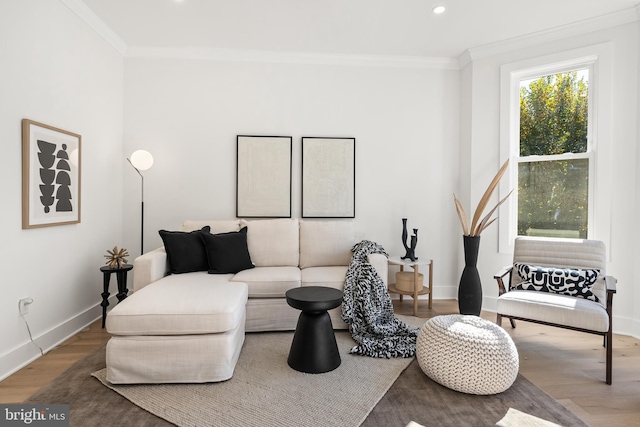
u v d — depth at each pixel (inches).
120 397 73.0
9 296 85.3
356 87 152.9
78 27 111.9
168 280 105.0
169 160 145.1
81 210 114.7
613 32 117.6
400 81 154.3
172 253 117.6
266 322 110.5
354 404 70.7
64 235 106.6
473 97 145.5
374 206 154.5
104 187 129.2
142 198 143.6
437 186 155.9
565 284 97.9
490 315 134.4
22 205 89.0
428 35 133.2
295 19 121.2
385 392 75.7
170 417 65.9
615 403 72.9
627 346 103.4
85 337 107.6
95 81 122.3
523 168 137.1
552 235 131.0
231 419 65.4
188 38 135.3
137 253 144.0
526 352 98.9
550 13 117.2
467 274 122.0
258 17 119.6
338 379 81.0
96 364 88.2
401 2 110.6
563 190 128.6
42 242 96.9
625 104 115.6
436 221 156.0
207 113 146.6
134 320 77.7
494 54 140.8
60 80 103.3
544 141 133.2
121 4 111.0
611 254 118.0
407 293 135.4
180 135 145.4
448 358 75.4
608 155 118.3
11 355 85.0
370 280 112.9
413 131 155.1
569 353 98.3
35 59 93.0
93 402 71.1
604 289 97.4
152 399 71.9
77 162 111.0
